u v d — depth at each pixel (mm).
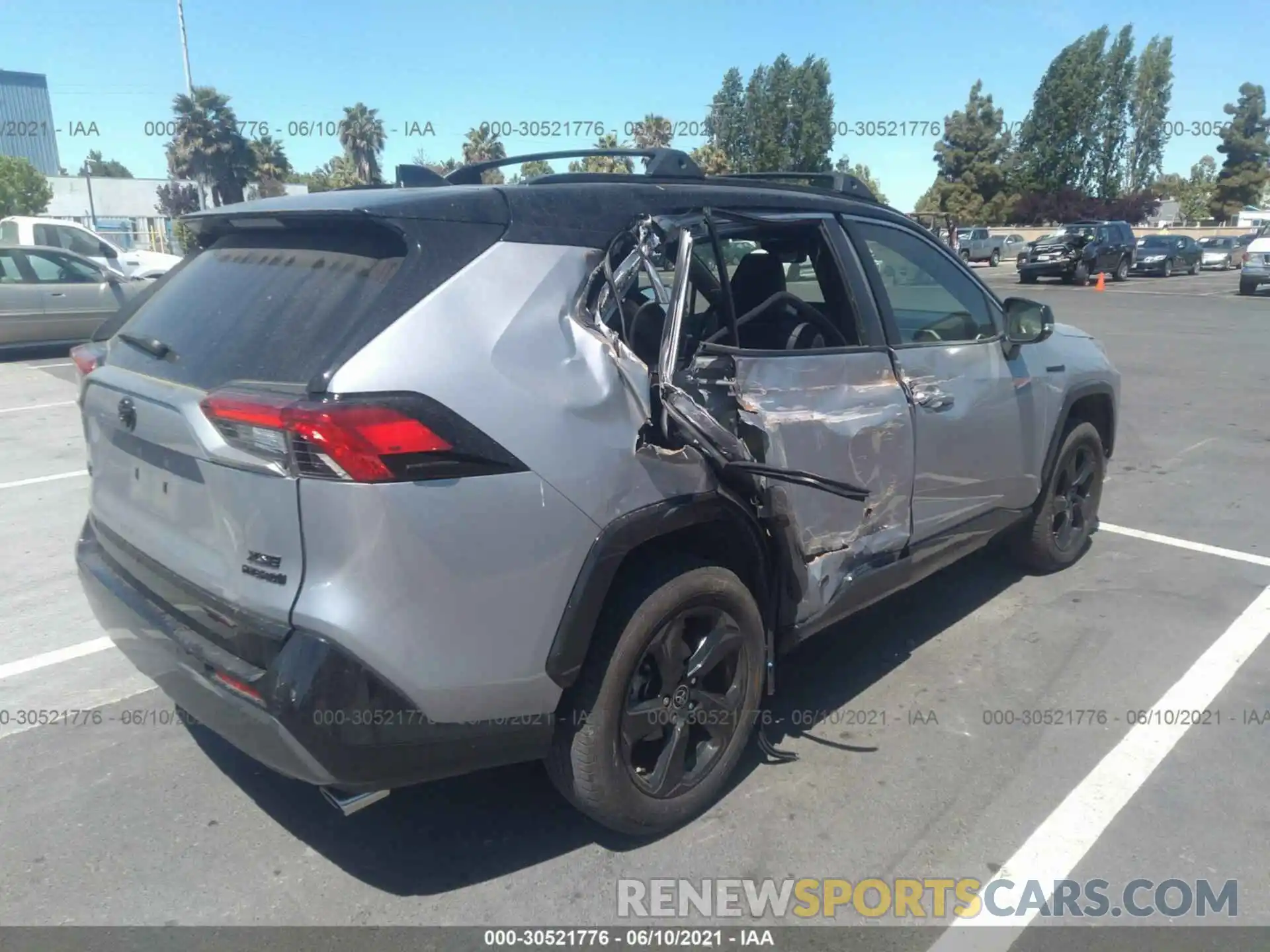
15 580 5348
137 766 3471
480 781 3371
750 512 3041
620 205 2973
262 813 3188
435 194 2699
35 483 7352
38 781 3371
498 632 2494
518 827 3115
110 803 3244
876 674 4117
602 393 2684
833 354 3426
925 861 2932
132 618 2867
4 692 4039
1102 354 5344
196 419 2520
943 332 4098
